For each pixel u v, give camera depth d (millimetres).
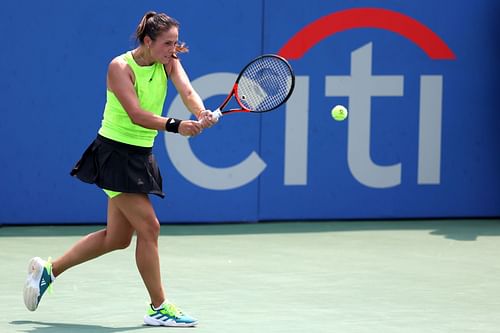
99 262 20266
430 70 25953
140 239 15297
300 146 25359
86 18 23672
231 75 24750
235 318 16031
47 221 24172
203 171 24828
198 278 19078
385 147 25891
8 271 19359
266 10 24766
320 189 25641
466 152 26375
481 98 26344
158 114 15695
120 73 14891
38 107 23688
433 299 17719
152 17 14930
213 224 25062
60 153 23969
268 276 19375
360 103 25609
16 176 23812
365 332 15273
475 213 26641
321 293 18000
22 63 23453
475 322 16109
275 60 15867
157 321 15430
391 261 21141
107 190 15273
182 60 24375
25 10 23297
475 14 26125
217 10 24453
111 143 15125
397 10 25531
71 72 23750
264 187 25312
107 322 15672
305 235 23906
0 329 15117
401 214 26203
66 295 17453
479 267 20703
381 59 25609
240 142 24953
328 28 25156
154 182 15383
